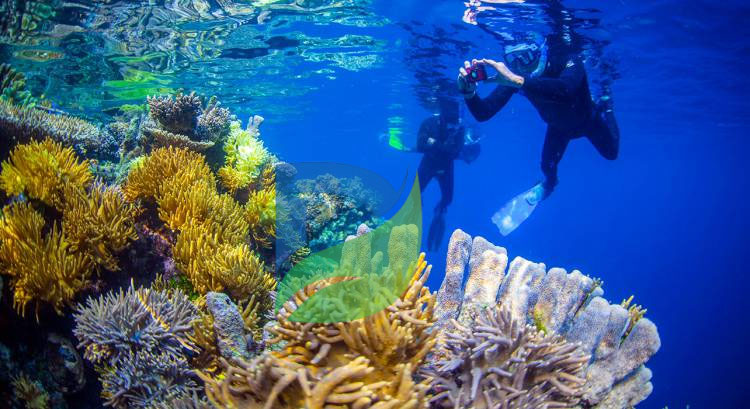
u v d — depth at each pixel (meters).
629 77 17.27
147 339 3.16
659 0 10.59
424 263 2.21
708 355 41.44
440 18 12.21
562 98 7.13
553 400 2.60
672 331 52.16
